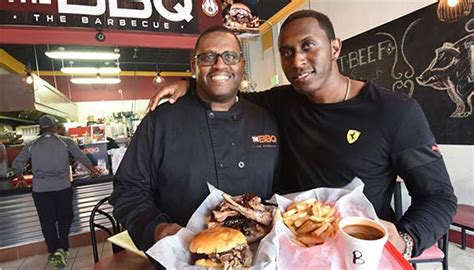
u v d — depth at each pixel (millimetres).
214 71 1038
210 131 1098
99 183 3674
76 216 3572
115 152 3877
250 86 5121
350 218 713
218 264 697
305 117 1100
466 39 2568
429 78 2887
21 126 5551
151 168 1094
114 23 2131
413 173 930
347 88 1059
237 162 1093
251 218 827
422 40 2920
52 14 2002
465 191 2760
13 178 3488
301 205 863
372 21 3447
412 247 771
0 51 5152
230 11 3072
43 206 3125
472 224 2357
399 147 946
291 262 686
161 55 7004
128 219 933
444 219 832
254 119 1178
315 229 771
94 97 8242
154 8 2227
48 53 4707
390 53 3244
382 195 1015
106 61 7211
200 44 1060
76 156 3359
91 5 2078
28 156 3135
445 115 2795
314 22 963
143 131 1100
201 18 2373
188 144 1074
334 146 1021
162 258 719
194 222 865
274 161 1163
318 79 987
